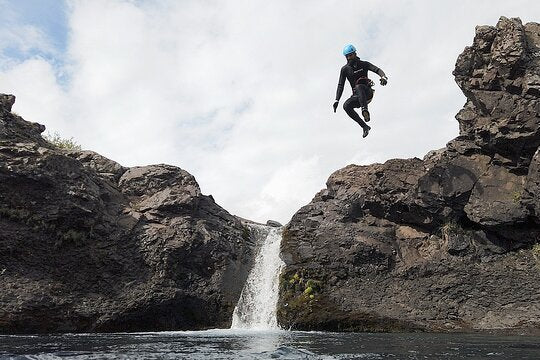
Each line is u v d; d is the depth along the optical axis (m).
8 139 24.38
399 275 23.58
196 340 15.30
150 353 11.03
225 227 29.88
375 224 26.39
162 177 30.33
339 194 28.30
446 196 23.55
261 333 19.92
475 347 12.17
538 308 19.75
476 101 23.53
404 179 25.69
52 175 23.23
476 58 23.62
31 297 20.66
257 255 29.38
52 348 12.23
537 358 9.57
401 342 13.98
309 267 25.03
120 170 30.81
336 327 21.70
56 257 22.83
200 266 26.83
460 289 21.73
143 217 27.02
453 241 23.47
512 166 22.88
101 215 25.08
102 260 23.97
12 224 22.05
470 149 23.94
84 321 21.47
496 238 22.95
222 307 25.97
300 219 27.70
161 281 24.77
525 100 21.72
